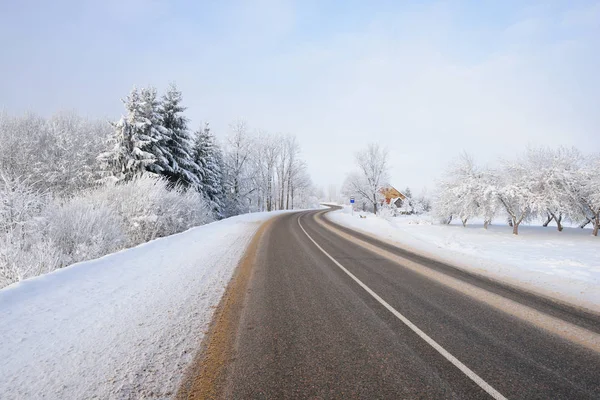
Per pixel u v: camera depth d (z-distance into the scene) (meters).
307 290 5.46
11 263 6.83
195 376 2.66
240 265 7.51
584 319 4.16
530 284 6.03
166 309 4.28
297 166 57.28
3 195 8.48
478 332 3.70
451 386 2.57
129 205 13.54
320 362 2.94
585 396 2.46
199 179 28.27
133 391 2.43
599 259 9.06
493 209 17.48
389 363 2.94
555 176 16.09
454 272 7.09
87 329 3.55
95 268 6.33
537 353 3.19
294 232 16.17
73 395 2.37
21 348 3.07
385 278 6.45
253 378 2.65
